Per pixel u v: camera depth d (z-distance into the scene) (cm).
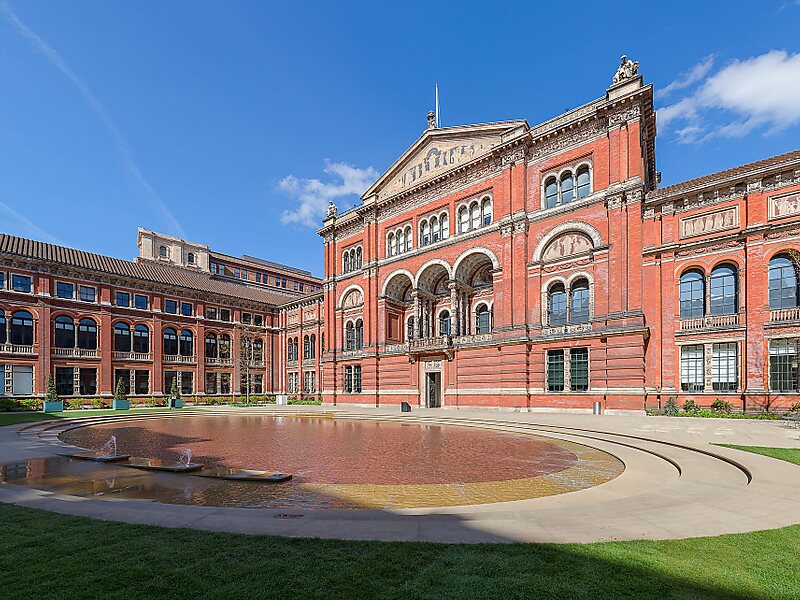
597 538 597
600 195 2961
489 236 3534
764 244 2486
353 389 4434
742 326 2512
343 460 1437
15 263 4172
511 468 1298
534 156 3362
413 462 1396
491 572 484
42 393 4172
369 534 614
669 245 2766
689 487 957
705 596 432
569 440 1872
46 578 479
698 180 2822
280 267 8662
